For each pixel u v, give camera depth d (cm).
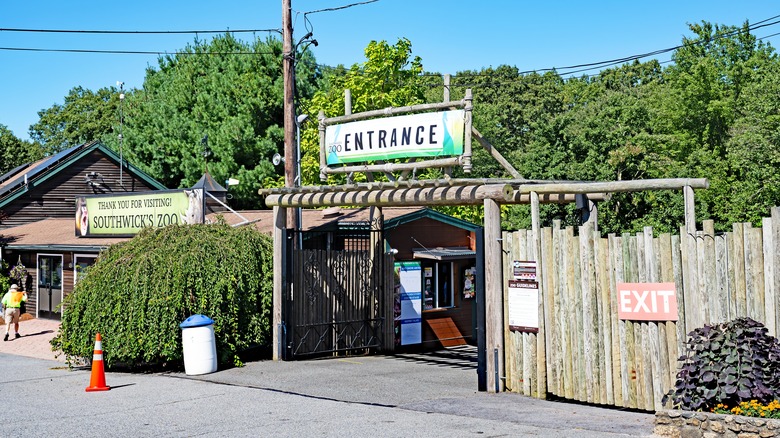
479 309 1338
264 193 1792
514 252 1305
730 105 4644
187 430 1038
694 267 1053
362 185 1509
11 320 2359
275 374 1573
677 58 5272
